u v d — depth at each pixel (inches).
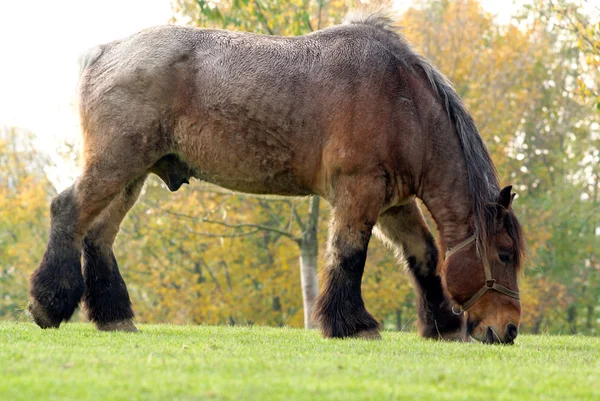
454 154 457.1
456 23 1450.5
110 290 486.0
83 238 471.5
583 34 879.7
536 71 1670.8
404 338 496.7
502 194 438.0
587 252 1637.6
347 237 448.1
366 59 457.1
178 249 1494.8
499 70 1483.8
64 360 304.7
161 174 487.5
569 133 1830.7
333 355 346.9
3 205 1750.7
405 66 460.8
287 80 457.7
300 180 464.8
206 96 461.4
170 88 463.5
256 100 456.1
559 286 1542.8
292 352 357.1
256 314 1467.8
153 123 462.9
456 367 314.3
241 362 309.9
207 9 903.1
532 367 323.3
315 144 455.5
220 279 1549.0
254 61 462.3
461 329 483.5
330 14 962.7
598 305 1723.7
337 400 241.0
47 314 460.1
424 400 245.8
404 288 1380.4
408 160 452.4
